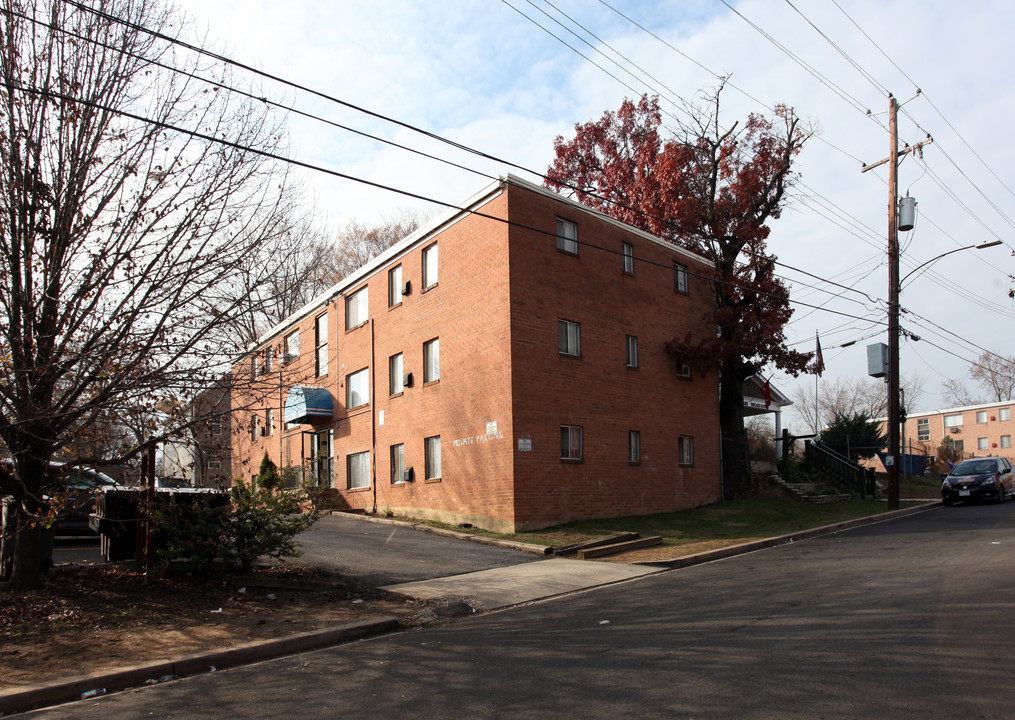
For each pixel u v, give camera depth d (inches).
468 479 770.2
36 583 396.2
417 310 880.9
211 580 451.2
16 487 372.8
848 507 999.6
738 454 1043.3
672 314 952.3
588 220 842.2
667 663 271.3
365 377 1001.5
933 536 638.5
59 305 384.8
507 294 737.0
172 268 402.0
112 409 382.6
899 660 259.0
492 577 506.3
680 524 797.2
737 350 954.1
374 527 775.7
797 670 253.6
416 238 883.4
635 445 868.0
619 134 1178.0
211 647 321.4
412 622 385.4
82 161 382.6
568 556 605.0
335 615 384.8
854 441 1451.8
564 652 298.8
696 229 1013.8
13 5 369.1
